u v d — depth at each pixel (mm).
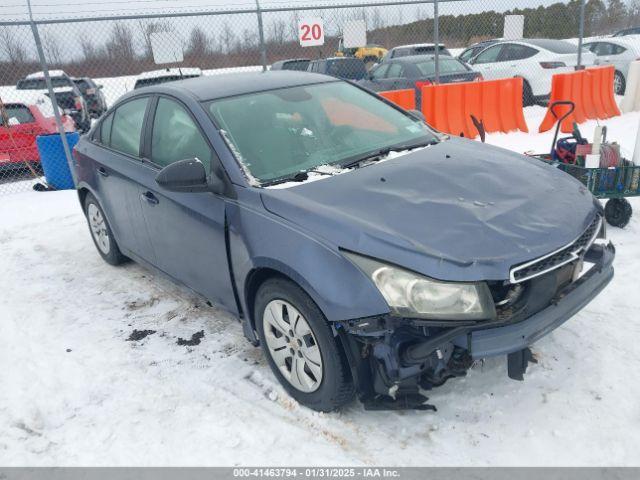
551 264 2385
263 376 3150
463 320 2244
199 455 2584
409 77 11391
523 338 2311
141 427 2805
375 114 3801
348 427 2682
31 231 6332
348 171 3037
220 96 3471
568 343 3184
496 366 3014
